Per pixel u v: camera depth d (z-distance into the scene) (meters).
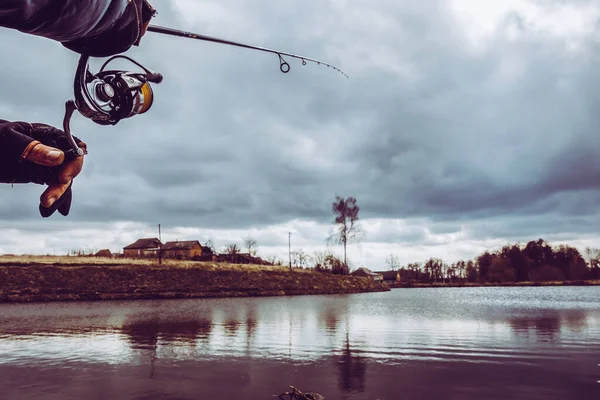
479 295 67.25
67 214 1.69
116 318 25.16
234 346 14.73
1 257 53.78
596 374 10.43
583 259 152.62
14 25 1.19
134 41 1.52
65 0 1.17
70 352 13.62
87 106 1.57
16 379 10.08
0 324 21.95
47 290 46.22
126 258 67.56
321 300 48.94
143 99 1.73
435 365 11.48
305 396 8.46
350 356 12.83
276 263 101.12
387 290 97.06
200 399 8.44
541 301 46.12
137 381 9.84
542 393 8.88
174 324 21.84
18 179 1.54
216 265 70.25
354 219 87.56
